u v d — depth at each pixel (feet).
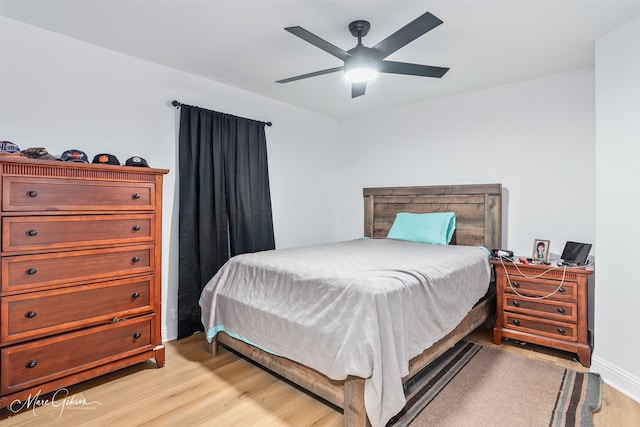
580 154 9.50
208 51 8.47
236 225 10.85
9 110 7.05
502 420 5.74
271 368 6.96
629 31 6.66
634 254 6.53
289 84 10.82
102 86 8.31
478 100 11.30
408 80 10.36
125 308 7.24
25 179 5.98
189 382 7.14
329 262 7.44
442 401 6.31
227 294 7.95
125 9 6.60
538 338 8.46
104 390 6.82
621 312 6.77
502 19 6.78
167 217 9.53
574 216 9.61
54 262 6.32
